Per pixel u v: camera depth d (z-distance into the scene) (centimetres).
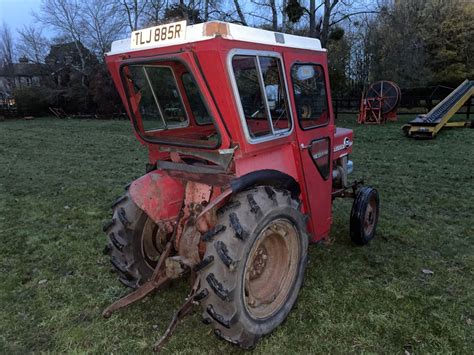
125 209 278
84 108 2770
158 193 272
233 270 216
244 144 226
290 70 260
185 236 264
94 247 398
